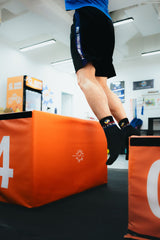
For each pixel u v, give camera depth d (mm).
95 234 764
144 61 6891
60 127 1329
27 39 5383
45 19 4281
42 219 928
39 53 6246
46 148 1202
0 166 1264
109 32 1393
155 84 6691
